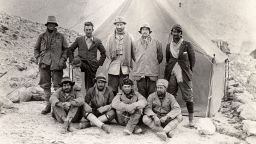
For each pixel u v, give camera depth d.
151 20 7.19
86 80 6.50
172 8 7.41
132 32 7.18
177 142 5.10
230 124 6.18
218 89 7.37
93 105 5.87
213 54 6.64
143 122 5.49
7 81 8.75
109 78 6.30
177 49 5.86
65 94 5.73
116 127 5.74
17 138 4.86
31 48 12.21
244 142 5.32
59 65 6.30
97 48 6.45
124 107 5.41
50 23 6.27
